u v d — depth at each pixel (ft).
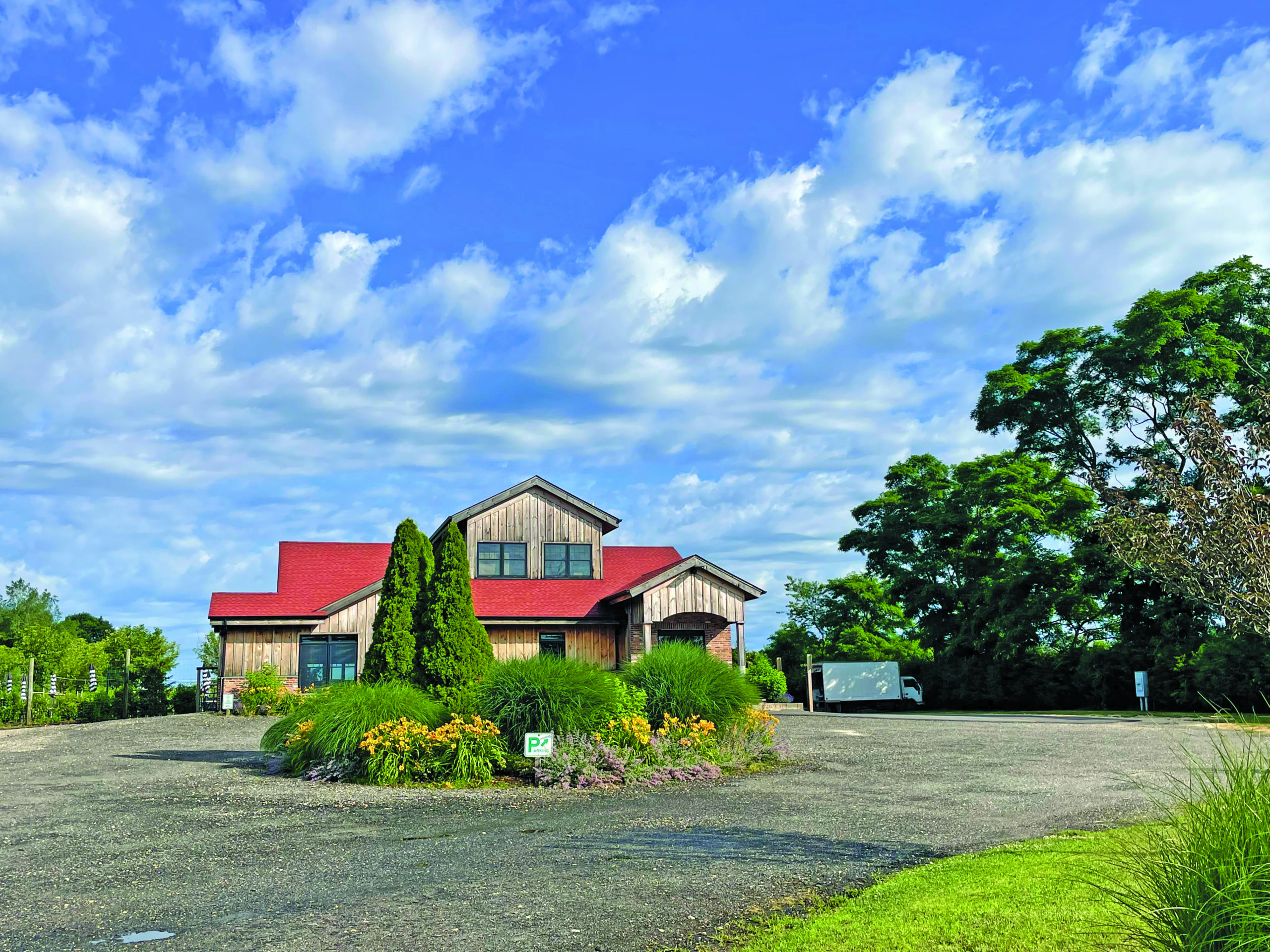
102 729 71.26
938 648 141.79
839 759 51.90
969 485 136.87
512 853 27.43
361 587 99.60
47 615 205.67
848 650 155.63
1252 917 13.65
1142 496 97.81
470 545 101.71
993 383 123.75
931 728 72.28
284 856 27.17
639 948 18.43
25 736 68.80
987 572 133.69
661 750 45.88
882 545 144.36
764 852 27.09
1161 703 105.50
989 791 39.19
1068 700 119.65
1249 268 110.52
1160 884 15.56
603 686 48.06
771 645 173.06
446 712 49.65
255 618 88.84
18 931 19.95
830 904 21.22
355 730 43.37
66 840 29.50
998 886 21.47
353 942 18.90
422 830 31.42
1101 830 29.35
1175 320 106.01
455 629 54.08
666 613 91.20
